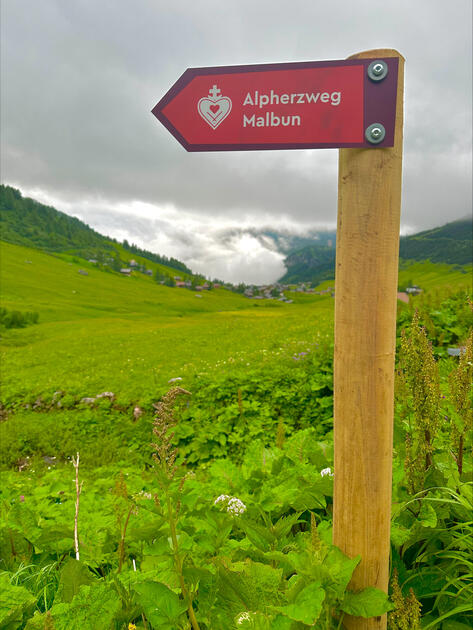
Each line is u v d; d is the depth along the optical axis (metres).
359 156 1.56
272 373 9.43
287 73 1.54
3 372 17.39
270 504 2.61
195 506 2.49
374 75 1.49
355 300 1.59
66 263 156.25
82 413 10.59
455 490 2.29
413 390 2.25
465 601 1.91
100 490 4.57
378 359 1.59
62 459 8.97
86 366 16.66
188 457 7.69
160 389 10.48
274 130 1.56
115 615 1.70
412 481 2.27
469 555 2.05
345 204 1.59
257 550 1.91
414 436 2.60
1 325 40.12
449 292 9.67
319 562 1.54
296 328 18.16
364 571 1.66
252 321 25.61
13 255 136.62
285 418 8.33
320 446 3.59
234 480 3.16
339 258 1.63
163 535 1.89
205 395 9.23
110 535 2.53
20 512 2.71
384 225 1.57
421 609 2.05
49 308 75.31
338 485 1.68
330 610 1.61
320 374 8.89
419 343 2.21
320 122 1.54
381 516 1.65
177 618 1.56
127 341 23.11
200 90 1.60
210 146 1.61
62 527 2.42
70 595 1.87
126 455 8.66
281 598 1.56
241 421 7.96
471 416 2.35
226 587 1.61
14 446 9.37
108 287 127.62
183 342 20.06
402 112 1.55
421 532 2.16
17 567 2.38
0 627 1.72
